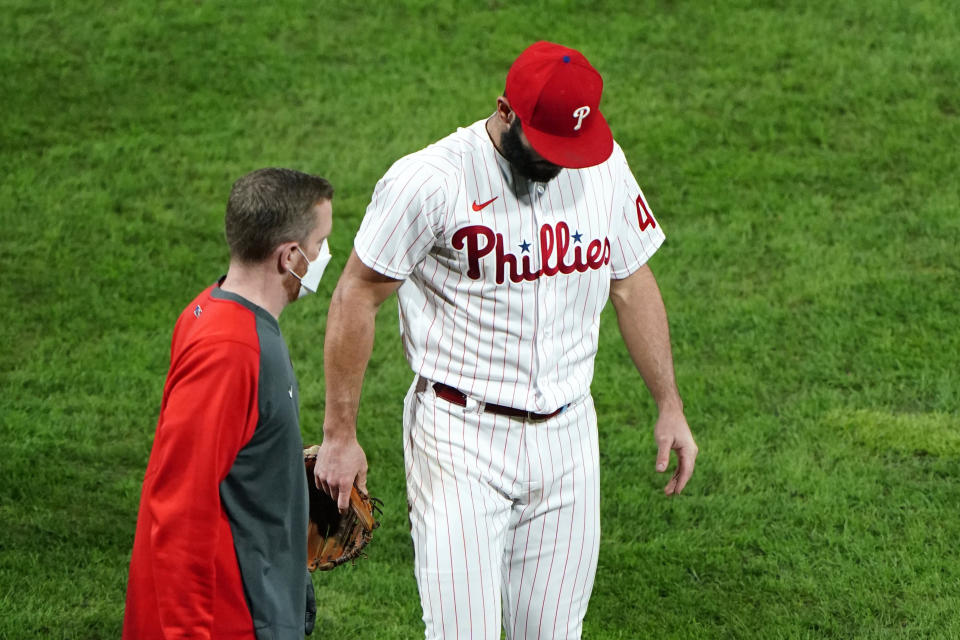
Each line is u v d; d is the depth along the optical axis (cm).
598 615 1608
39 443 1995
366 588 1669
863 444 2005
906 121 3194
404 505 1873
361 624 1581
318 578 1686
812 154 3073
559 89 1086
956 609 1580
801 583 1661
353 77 3512
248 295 1040
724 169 3019
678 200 2895
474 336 1173
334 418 1176
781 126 3206
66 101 3347
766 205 2859
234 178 3014
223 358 974
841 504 1838
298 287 1078
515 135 1117
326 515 1236
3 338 2350
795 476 1916
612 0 3869
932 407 2102
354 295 1161
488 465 1189
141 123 3262
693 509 1855
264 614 1039
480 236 1141
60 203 2875
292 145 3177
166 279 2598
